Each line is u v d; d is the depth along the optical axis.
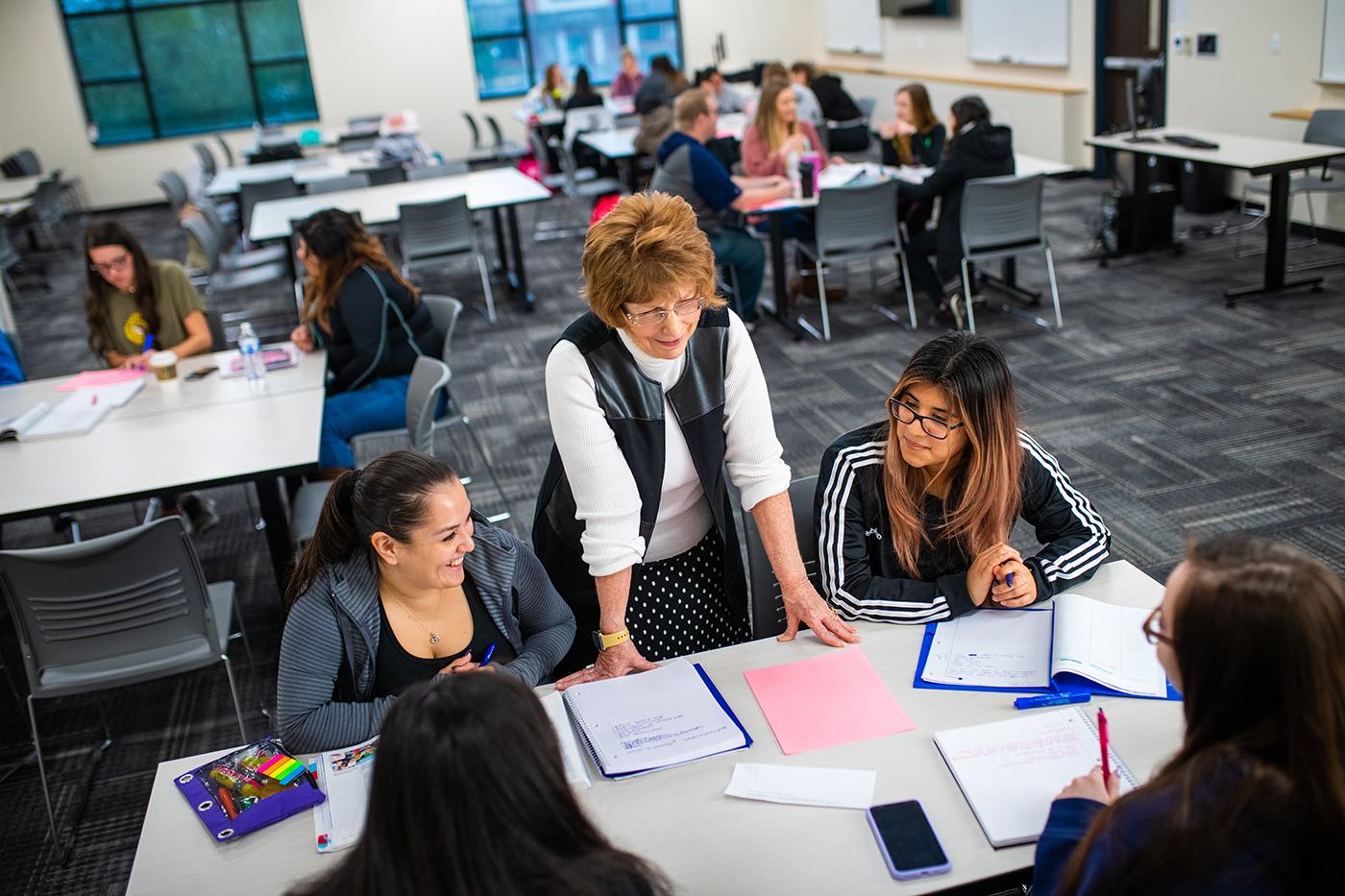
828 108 9.33
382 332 3.68
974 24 9.78
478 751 0.98
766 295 6.39
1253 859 0.99
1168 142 5.76
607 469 1.78
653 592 2.01
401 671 1.85
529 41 12.68
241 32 12.16
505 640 1.96
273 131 11.76
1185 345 4.85
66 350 6.79
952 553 1.96
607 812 1.49
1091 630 1.78
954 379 1.79
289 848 1.50
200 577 2.55
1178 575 1.09
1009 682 1.70
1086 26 8.25
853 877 1.35
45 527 4.24
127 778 2.75
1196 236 6.59
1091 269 6.16
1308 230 6.40
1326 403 4.09
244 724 2.92
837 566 1.92
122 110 12.20
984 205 5.08
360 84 12.52
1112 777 1.36
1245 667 1.01
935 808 1.45
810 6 13.16
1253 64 6.66
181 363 3.84
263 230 6.21
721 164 5.40
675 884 1.27
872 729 1.62
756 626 2.20
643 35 12.89
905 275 5.57
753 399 1.89
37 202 9.13
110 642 2.53
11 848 2.53
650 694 1.73
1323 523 3.28
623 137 8.56
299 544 2.90
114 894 2.36
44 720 3.03
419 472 1.72
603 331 1.76
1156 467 3.75
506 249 7.93
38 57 11.83
